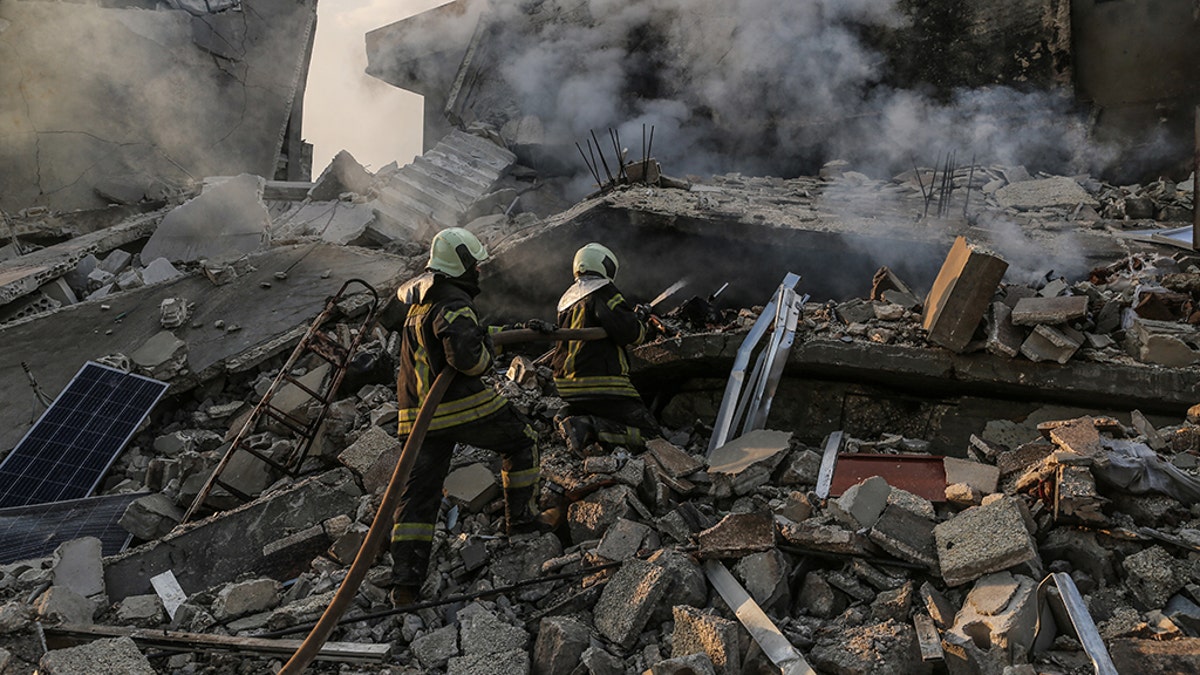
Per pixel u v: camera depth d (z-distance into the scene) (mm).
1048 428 4430
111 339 7469
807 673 3613
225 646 4078
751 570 4121
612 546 4422
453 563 4594
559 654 3900
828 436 5426
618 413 5227
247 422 5758
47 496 6039
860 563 4090
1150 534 3875
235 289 7980
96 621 4379
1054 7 9812
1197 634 3607
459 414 4383
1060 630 3732
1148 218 8172
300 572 4754
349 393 6734
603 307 5148
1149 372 4781
